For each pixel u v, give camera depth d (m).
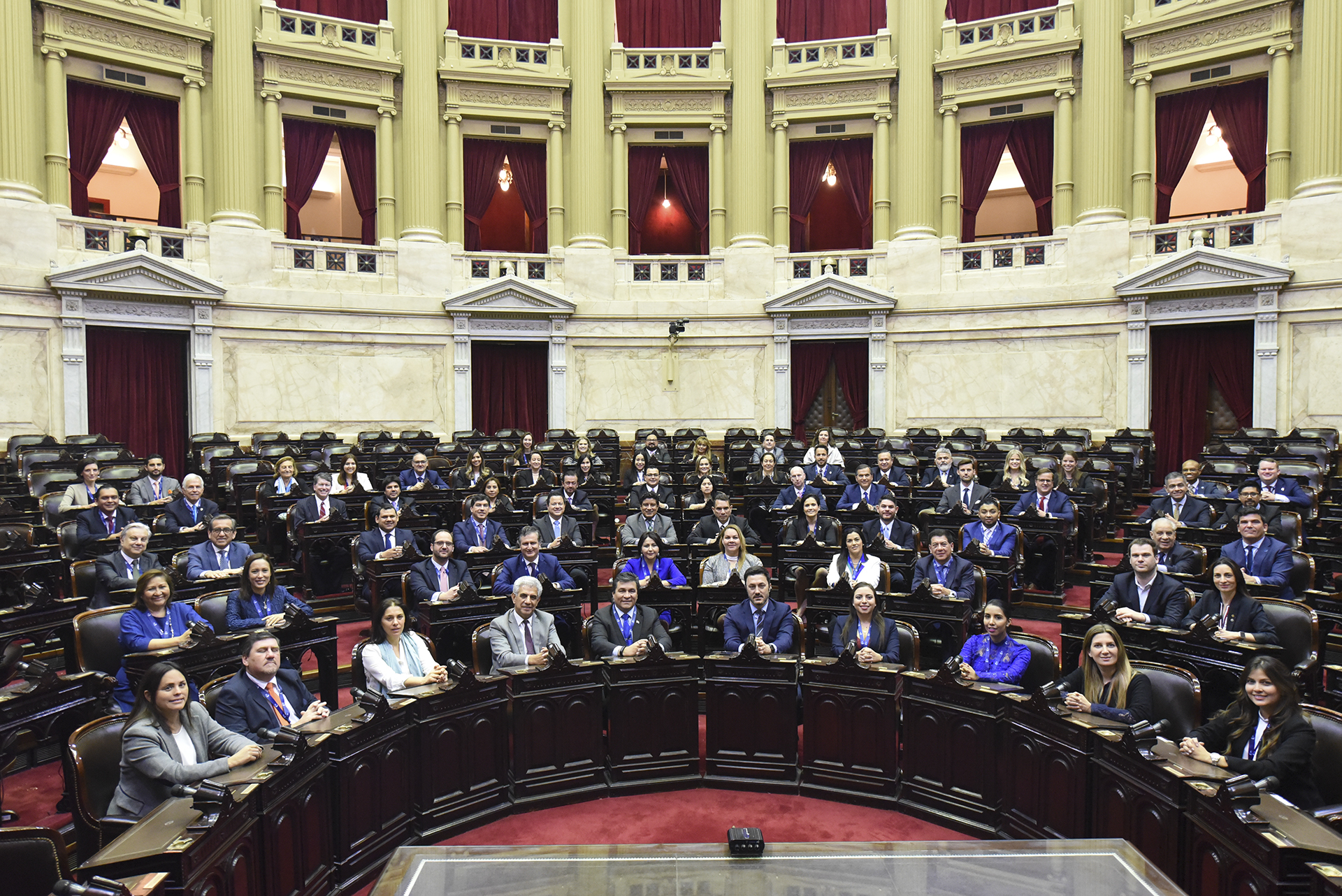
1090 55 16.19
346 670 7.12
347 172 17.56
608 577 10.51
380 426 16.77
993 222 23.67
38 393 13.77
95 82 15.06
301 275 16.38
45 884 3.05
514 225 22.44
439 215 17.66
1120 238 15.88
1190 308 15.07
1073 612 5.93
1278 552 6.87
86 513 8.16
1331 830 3.29
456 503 10.59
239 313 15.57
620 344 17.89
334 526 8.83
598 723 5.54
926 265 17.17
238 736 4.30
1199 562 6.97
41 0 14.12
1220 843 3.49
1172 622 5.96
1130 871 3.27
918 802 5.18
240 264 15.70
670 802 5.40
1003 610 5.50
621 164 18.36
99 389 14.60
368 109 17.52
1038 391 16.36
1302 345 14.17
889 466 11.19
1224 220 15.09
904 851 3.34
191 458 13.45
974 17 17.48
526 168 18.56
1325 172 14.20
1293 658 5.63
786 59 18.03
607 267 18.00
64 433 13.94
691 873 3.21
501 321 17.44
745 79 17.94
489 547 8.81
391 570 7.64
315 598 8.66
